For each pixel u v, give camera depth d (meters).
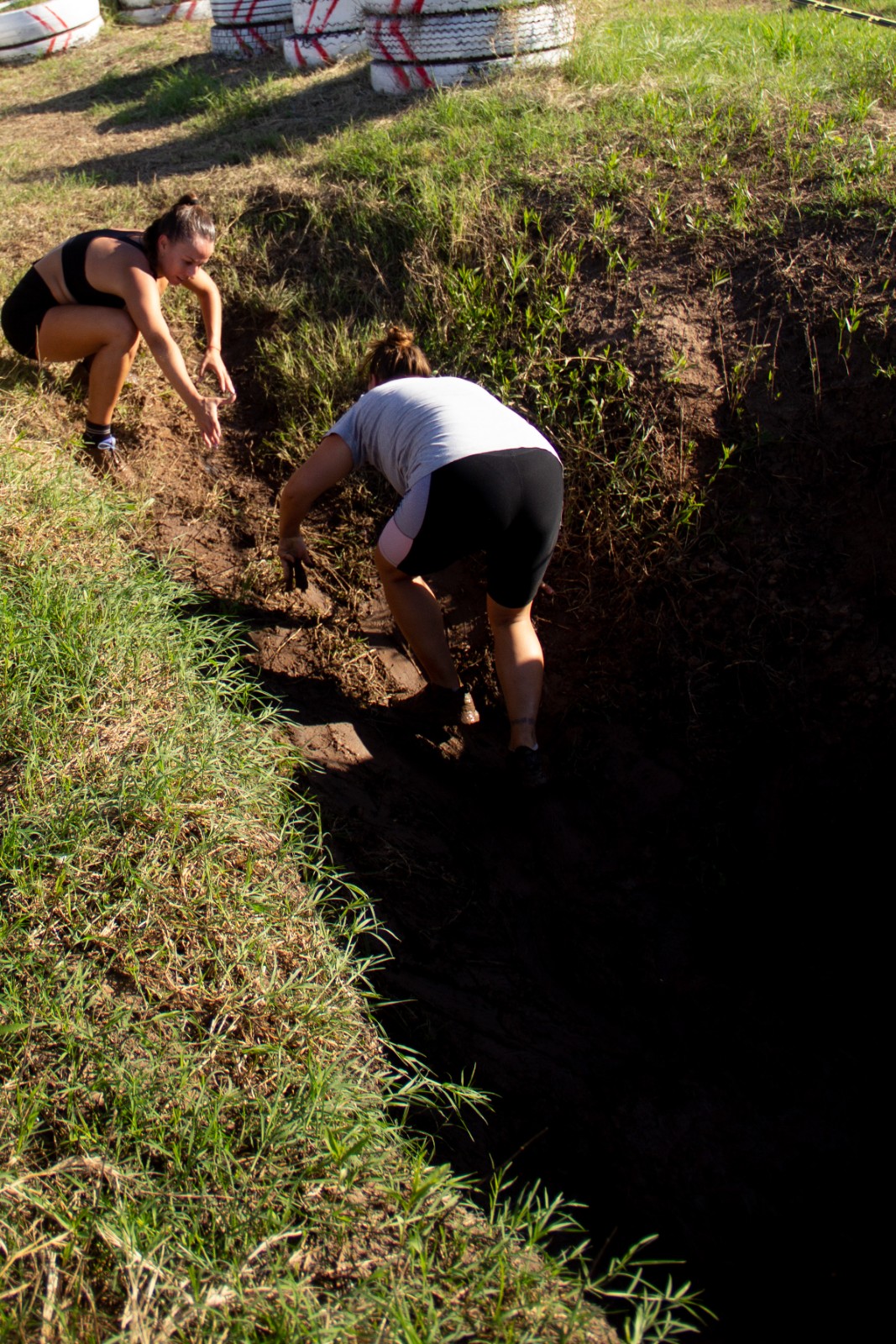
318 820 3.24
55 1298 1.95
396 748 3.87
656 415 4.36
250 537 4.49
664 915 3.72
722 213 4.80
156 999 2.52
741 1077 3.30
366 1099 2.47
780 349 4.38
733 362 4.40
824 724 3.98
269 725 3.68
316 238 5.43
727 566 4.16
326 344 5.00
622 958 3.58
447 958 3.24
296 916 2.86
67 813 2.75
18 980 2.45
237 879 2.86
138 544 4.29
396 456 3.38
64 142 7.46
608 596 4.28
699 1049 3.36
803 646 4.05
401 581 3.55
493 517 3.23
